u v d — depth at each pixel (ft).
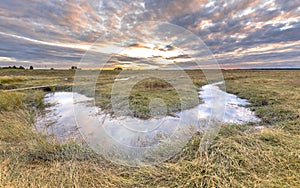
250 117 17.69
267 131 11.96
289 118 15.96
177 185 7.18
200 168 8.09
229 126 13.80
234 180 7.18
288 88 31.68
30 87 35.40
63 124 16.01
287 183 6.97
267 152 9.18
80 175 7.84
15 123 13.89
